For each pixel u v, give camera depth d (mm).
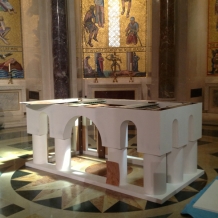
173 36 8742
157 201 3594
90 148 6418
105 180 4238
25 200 3770
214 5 9617
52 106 4633
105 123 3955
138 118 3621
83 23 10398
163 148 3547
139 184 4273
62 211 3447
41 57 9211
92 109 4070
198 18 9422
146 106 4141
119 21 10609
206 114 9703
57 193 3963
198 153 5824
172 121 3693
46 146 5156
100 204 3602
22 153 6078
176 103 4512
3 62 9852
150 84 9898
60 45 8836
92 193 3934
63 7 8781
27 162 5203
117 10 10594
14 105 9711
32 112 4984
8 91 9539
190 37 9141
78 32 10102
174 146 3934
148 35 10352
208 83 9750
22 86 9750
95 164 5234
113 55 10516
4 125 8945
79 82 10227
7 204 3662
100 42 10625
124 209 3463
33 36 9609
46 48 9180
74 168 5023
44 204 3645
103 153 5664
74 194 3920
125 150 3998
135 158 5289
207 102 9836
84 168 5020
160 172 3662
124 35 10617
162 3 8625
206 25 9773
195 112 4281
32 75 9852
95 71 10586
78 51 10148
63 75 8945
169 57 8773
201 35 9656
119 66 10617
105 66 10609
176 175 4066
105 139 3992
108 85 10203
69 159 4730
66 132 4578
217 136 7305
